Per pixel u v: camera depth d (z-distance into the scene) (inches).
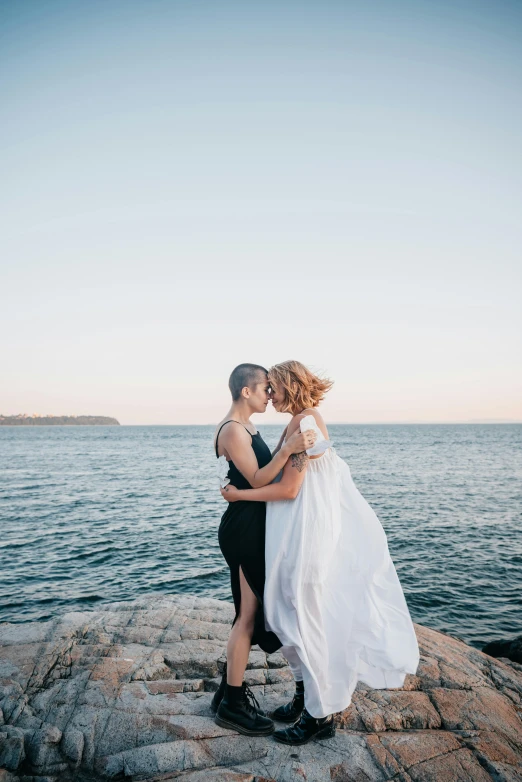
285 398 108.9
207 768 93.1
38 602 365.1
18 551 498.3
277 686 125.9
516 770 94.2
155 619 161.0
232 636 104.5
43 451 2316.7
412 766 93.7
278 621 100.7
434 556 475.2
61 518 663.1
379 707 115.0
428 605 361.1
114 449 2514.8
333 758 95.4
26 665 127.8
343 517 108.7
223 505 769.6
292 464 101.1
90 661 131.5
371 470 1242.6
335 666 99.0
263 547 105.3
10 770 97.5
